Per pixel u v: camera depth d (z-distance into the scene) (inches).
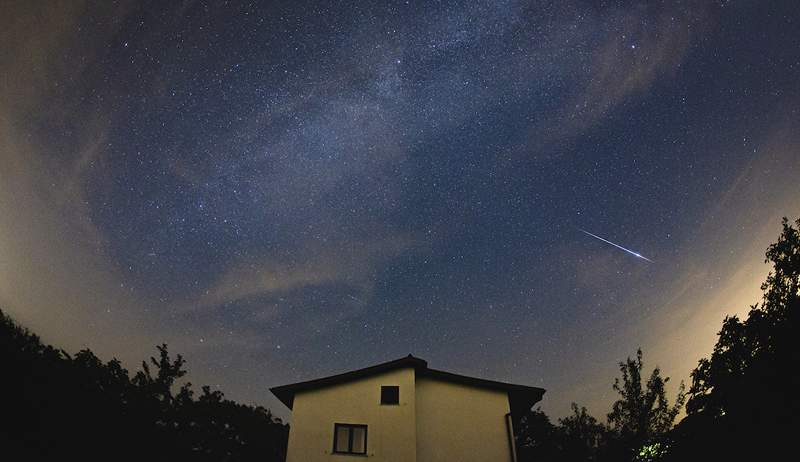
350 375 666.2
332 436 625.0
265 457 880.9
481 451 625.3
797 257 413.1
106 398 753.6
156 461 751.7
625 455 756.6
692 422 435.2
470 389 676.1
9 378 601.0
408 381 659.4
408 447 607.5
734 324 426.6
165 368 889.5
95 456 649.6
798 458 350.0
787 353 384.5
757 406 382.9
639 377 821.9
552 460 887.7
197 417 880.9
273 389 667.4
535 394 682.8
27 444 556.4
